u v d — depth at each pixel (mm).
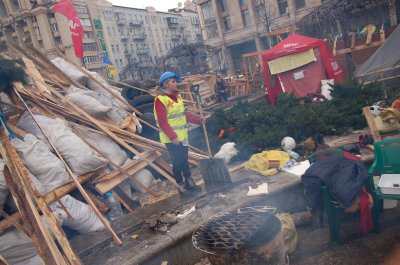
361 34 16297
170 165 6449
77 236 4473
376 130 5332
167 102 4852
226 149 6480
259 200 4406
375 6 20938
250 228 2986
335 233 3688
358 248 3539
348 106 7695
